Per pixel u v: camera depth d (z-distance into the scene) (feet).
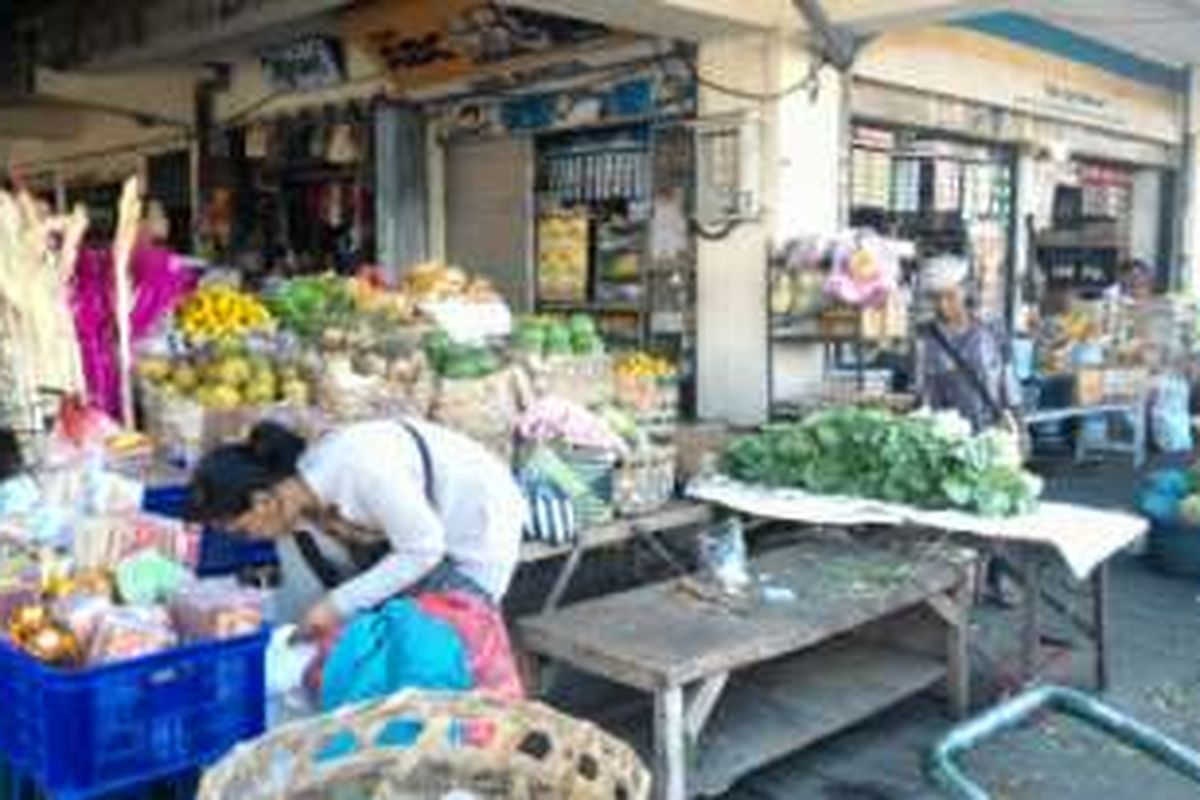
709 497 14.97
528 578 15.64
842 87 21.30
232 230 30.07
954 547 13.89
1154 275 34.40
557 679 12.90
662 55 21.57
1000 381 17.34
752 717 12.30
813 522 14.30
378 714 6.42
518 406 14.21
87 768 6.55
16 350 11.12
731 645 10.45
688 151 21.56
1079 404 28.14
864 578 12.56
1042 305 30.76
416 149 26.12
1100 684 14.47
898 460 14.11
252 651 7.18
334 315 14.23
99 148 35.65
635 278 23.20
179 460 12.11
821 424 15.05
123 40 26.61
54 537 8.43
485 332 14.93
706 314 21.61
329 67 26.86
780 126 20.27
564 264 24.34
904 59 23.50
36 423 11.02
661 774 10.05
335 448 8.84
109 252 12.92
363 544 9.30
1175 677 15.21
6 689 6.83
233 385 12.45
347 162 26.91
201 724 6.98
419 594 8.63
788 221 20.51
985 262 27.58
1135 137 32.24
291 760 6.18
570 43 22.44
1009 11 24.39
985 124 26.45
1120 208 33.55
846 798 11.82
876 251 18.92
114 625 6.77
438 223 26.58
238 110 29.78
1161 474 22.02
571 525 13.42
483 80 24.48
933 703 14.07
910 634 14.26
